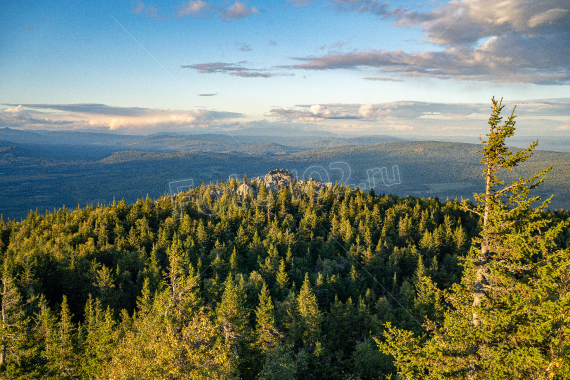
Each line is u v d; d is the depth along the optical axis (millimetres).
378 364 47969
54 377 40844
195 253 110625
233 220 142125
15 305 42844
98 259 100312
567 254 17578
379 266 99500
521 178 17672
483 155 18688
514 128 17156
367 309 63250
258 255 107250
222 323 41219
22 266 80812
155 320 33844
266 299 61906
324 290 76812
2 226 158125
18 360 38375
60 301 81562
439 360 19203
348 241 120000
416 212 147125
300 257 114000
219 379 23375
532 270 19047
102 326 46688
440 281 90875
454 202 156500
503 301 19109
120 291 78688
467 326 19672
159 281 82188
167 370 22250
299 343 56062
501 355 17984
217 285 79125
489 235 18859
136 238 118812
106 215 141625
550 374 16188
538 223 17781
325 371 49750
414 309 66812
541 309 17516
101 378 26719
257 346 43125
